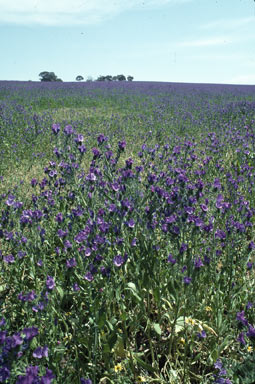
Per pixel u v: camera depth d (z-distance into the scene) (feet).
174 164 15.71
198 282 8.11
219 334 7.47
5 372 5.13
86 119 38.86
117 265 7.56
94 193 10.65
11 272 8.72
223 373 6.55
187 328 7.49
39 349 5.92
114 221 9.16
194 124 35.50
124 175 10.12
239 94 74.95
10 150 24.94
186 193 9.93
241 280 9.09
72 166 11.05
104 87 87.61
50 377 4.91
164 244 10.36
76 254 8.70
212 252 9.21
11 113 38.42
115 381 6.88
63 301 8.05
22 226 9.21
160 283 8.72
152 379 6.92
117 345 7.38
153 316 8.57
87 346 6.93
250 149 20.72
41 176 20.10
